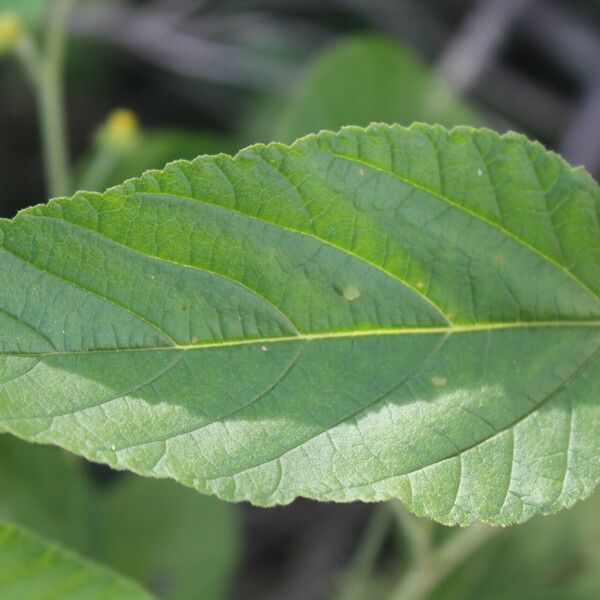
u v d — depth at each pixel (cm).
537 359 28
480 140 27
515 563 39
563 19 51
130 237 27
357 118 39
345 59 39
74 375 27
